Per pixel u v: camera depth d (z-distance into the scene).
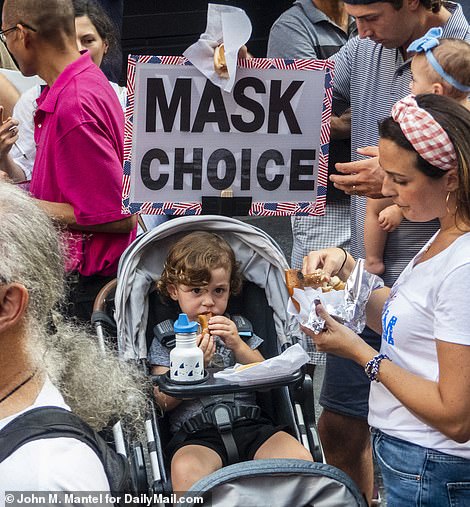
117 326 3.30
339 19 4.53
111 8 5.86
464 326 2.32
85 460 1.63
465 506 2.51
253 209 3.44
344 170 3.17
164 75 3.28
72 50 3.80
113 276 3.88
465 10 5.35
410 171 2.40
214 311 3.40
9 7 3.74
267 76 3.34
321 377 5.48
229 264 3.41
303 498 2.59
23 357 1.71
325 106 3.39
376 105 3.51
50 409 1.68
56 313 1.99
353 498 2.61
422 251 2.57
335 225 4.42
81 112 3.63
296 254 4.55
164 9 8.34
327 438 3.87
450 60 3.19
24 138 4.44
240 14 3.21
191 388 2.95
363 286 2.79
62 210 3.67
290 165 3.43
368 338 3.60
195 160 3.37
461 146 2.33
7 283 1.64
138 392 2.09
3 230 1.66
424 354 2.48
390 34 3.24
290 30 4.50
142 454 2.79
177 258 3.37
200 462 3.12
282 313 3.49
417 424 2.53
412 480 2.54
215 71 3.25
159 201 3.38
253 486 2.57
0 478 1.56
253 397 3.40
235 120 3.36
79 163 3.64
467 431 2.35
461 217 2.40
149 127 3.31
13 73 4.88
